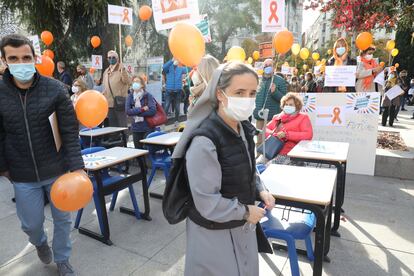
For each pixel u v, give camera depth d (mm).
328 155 3111
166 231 3412
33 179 2285
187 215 1584
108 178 3527
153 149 4566
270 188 2135
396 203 3959
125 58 11789
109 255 2959
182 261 2838
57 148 2277
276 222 2377
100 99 2514
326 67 5016
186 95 10852
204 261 1509
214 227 1498
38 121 2201
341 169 2988
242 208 1400
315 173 2459
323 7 6914
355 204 3951
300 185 2186
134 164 5941
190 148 1417
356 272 2604
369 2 6324
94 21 10484
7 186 5000
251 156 1608
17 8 10289
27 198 2320
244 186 1512
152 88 8883
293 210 2537
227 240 1519
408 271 2607
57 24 10586
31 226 2385
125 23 6105
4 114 2139
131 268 2748
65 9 10398
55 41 10602
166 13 3033
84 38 11156
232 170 1457
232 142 1471
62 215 2451
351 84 4902
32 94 2168
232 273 1513
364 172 5086
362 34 5152
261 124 5457
